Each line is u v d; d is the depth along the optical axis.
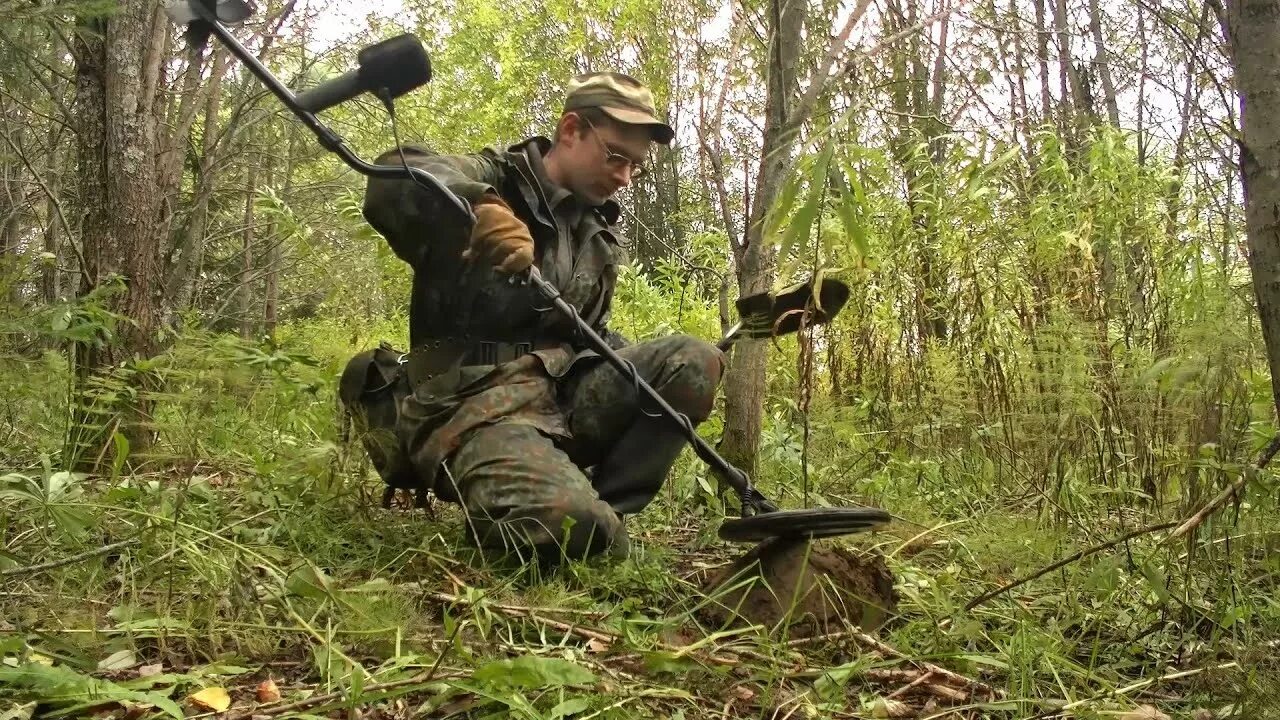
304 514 2.82
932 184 3.79
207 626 2.02
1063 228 3.57
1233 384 2.52
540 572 2.59
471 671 1.73
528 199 2.91
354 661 1.86
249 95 8.23
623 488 2.94
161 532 2.41
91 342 3.31
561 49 15.56
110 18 3.60
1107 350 3.12
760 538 2.53
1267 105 1.93
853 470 4.01
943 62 5.38
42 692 1.57
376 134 9.85
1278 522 2.47
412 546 2.77
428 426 2.83
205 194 7.54
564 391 2.95
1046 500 2.89
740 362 3.68
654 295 6.58
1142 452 2.93
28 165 4.51
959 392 3.82
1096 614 2.38
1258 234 1.96
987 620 2.39
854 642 2.16
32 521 2.55
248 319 10.41
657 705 1.81
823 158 1.91
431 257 2.82
